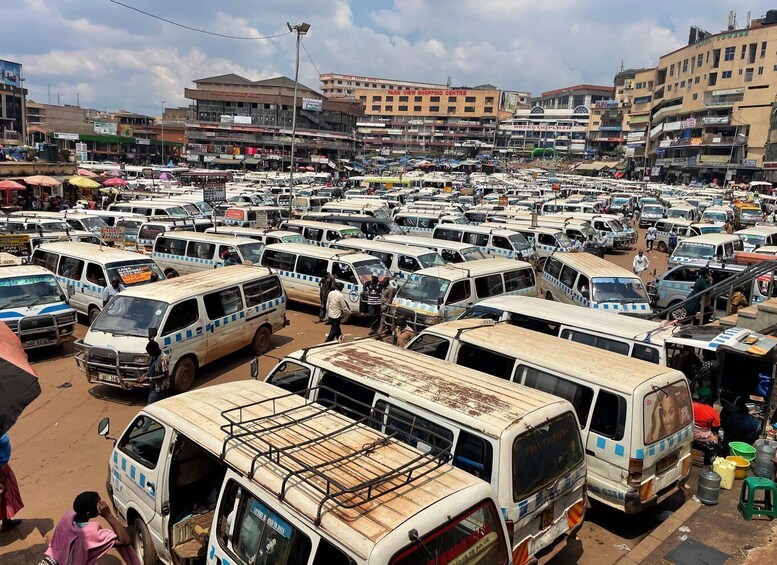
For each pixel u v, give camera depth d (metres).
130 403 11.02
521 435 5.60
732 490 8.08
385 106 145.50
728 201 54.12
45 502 7.65
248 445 5.02
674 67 97.19
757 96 79.31
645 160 107.88
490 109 138.38
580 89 153.62
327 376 7.24
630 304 14.14
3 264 15.70
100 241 20.83
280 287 14.66
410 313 14.11
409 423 5.92
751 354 8.31
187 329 11.45
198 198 35.81
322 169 99.44
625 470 6.78
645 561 6.51
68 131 102.75
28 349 13.09
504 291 15.37
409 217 29.73
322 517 4.05
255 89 101.88
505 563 4.52
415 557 3.90
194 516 5.87
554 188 61.88
